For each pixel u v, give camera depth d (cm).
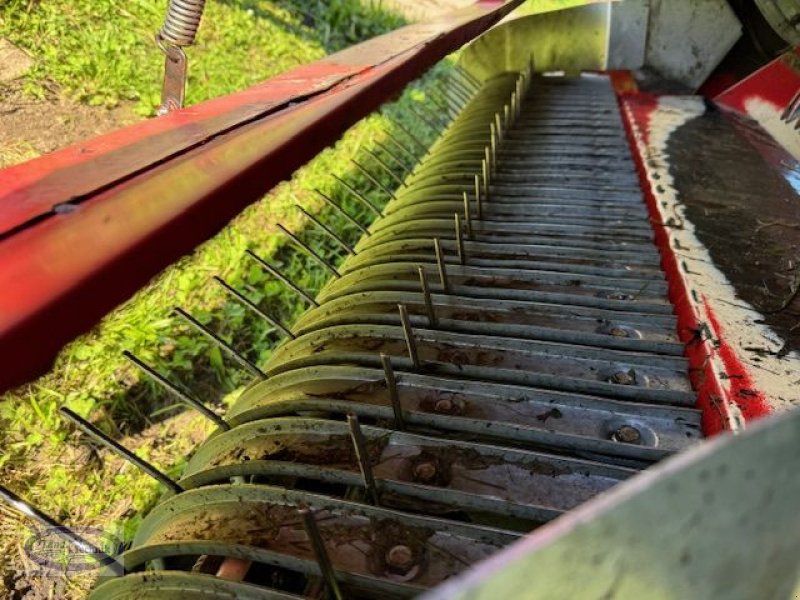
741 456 73
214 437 239
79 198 167
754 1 532
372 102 311
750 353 241
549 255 332
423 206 402
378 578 169
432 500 196
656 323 271
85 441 386
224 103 301
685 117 515
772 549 85
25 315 124
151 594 176
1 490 191
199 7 356
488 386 234
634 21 611
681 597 80
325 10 1008
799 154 439
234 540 187
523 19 659
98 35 685
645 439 214
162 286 475
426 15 1161
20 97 583
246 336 473
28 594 317
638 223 358
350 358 260
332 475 204
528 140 494
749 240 332
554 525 65
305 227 578
